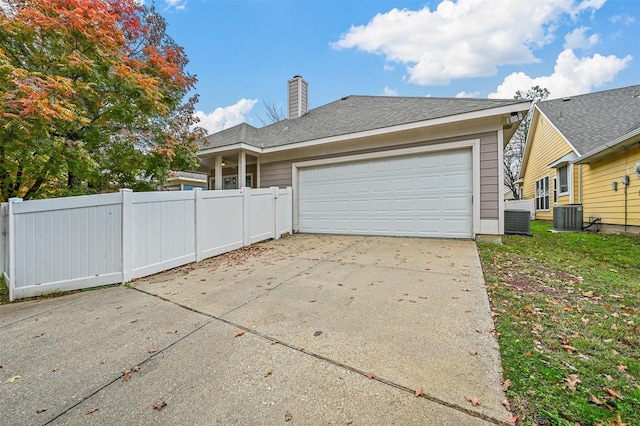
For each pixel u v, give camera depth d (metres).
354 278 3.96
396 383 1.77
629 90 12.69
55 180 5.79
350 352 2.14
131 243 4.32
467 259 4.75
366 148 7.68
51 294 3.89
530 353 2.01
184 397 1.75
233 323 2.73
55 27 4.52
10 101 3.84
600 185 9.17
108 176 6.21
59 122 4.55
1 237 4.39
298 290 3.57
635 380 1.71
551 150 12.62
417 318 2.65
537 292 3.21
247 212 6.69
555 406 1.52
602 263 4.52
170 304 3.32
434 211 6.91
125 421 1.57
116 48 5.41
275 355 2.15
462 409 1.54
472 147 6.41
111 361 2.18
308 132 9.05
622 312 2.67
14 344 2.50
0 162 4.55
